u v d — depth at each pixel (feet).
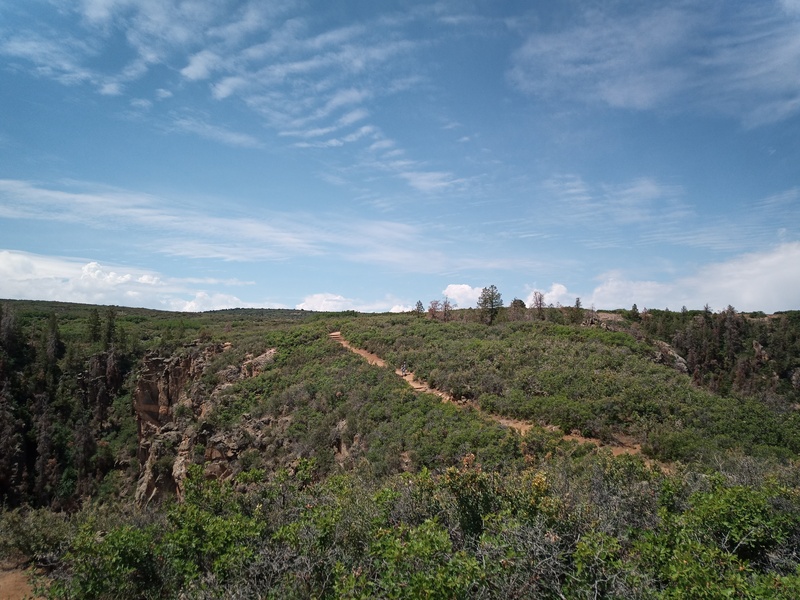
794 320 215.10
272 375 121.49
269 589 24.31
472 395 88.69
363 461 70.49
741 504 25.70
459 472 31.58
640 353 115.34
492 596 20.71
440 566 20.45
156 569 30.27
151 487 110.22
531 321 150.41
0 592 39.40
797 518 26.00
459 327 145.79
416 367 108.06
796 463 46.65
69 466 134.62
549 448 62.80
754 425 73.05
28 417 139.33
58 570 37.50
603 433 69.77
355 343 145.28
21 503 122.31
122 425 149.59
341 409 91.25
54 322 177.17
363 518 28.96
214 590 24.95
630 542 25.80
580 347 110.73
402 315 201.26
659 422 72.54
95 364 163.43
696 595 18.57
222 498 38.22
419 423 76.69
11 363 149.69
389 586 20.67
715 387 162.30
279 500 38.29
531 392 85.05
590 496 32.96
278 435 92.94
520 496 29.86
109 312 197.36
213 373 133.69
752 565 24.25
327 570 24.81
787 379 180.96
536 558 22.06
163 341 168.45
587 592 20.01
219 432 102.42
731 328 203.72
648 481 35.88
